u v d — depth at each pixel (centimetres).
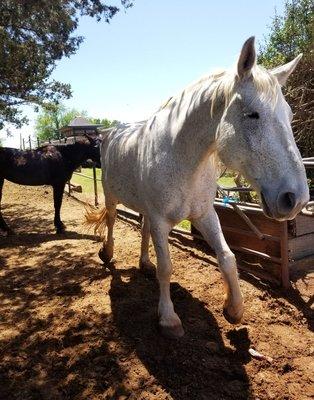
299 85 753
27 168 581
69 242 518
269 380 217
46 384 222
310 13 903
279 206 165
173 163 228
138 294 328
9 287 370
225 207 376
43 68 718
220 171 256
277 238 330
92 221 420
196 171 225
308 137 749
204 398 204
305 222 351
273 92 167
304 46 860
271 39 938
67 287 357
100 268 403
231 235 399
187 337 258
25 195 993
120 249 462
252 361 234
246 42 165
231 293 245
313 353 241
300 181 165
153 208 248
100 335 268
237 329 267
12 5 617
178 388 212
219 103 195
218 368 227
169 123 235
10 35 668
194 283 347
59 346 259
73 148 595
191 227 482
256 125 169
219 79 205
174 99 243
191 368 227
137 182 270
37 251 483
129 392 211
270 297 316
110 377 224
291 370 227
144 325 275
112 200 364
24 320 299
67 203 843
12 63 663
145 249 373
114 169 315
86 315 298
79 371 231
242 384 214
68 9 687
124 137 305
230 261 241
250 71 172
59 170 585
